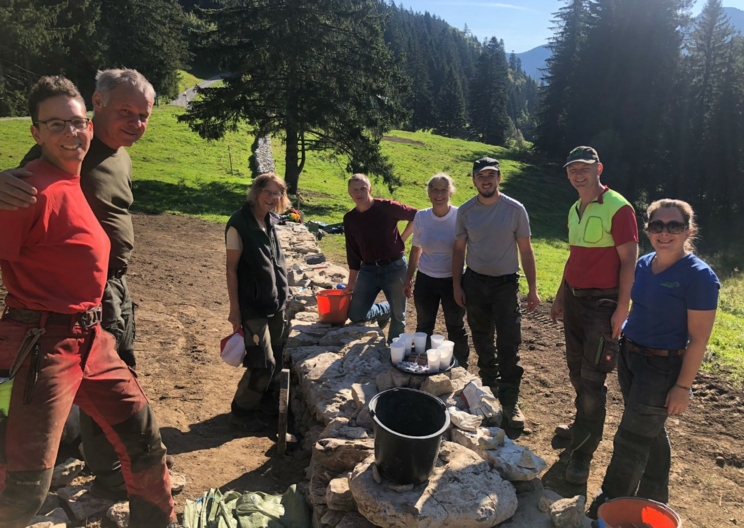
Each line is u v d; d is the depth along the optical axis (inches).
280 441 153.9
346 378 160.4
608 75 1884.8
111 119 105.8
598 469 160.1
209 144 1143.0
